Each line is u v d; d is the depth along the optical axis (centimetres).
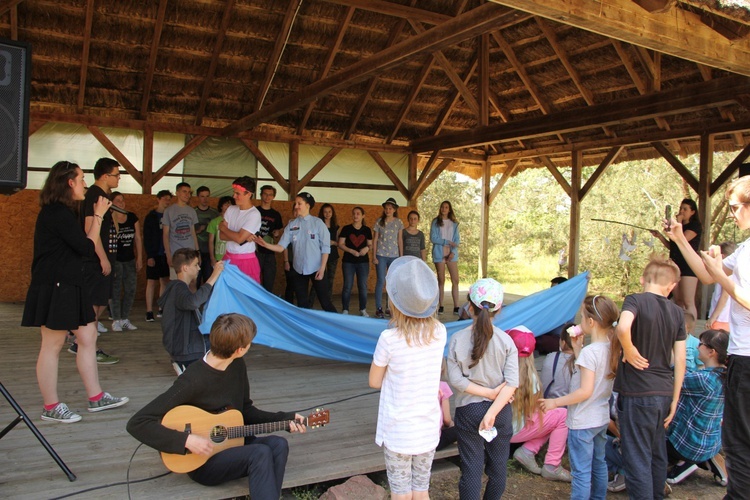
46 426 345
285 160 1022
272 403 411
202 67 859
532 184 2320
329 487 317
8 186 298
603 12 347
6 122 295
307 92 691
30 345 552
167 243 652
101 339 587
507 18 418
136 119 890
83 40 767
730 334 264
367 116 1040
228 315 271
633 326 283
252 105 941
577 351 349
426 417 245
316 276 614
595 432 296
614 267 1678
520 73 945
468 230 2316
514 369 270
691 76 784
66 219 326
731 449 260
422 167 1226
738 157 811
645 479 281
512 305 543
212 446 261
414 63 953
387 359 245
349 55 909
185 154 930
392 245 780
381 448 337
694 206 710
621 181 1692
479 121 887
